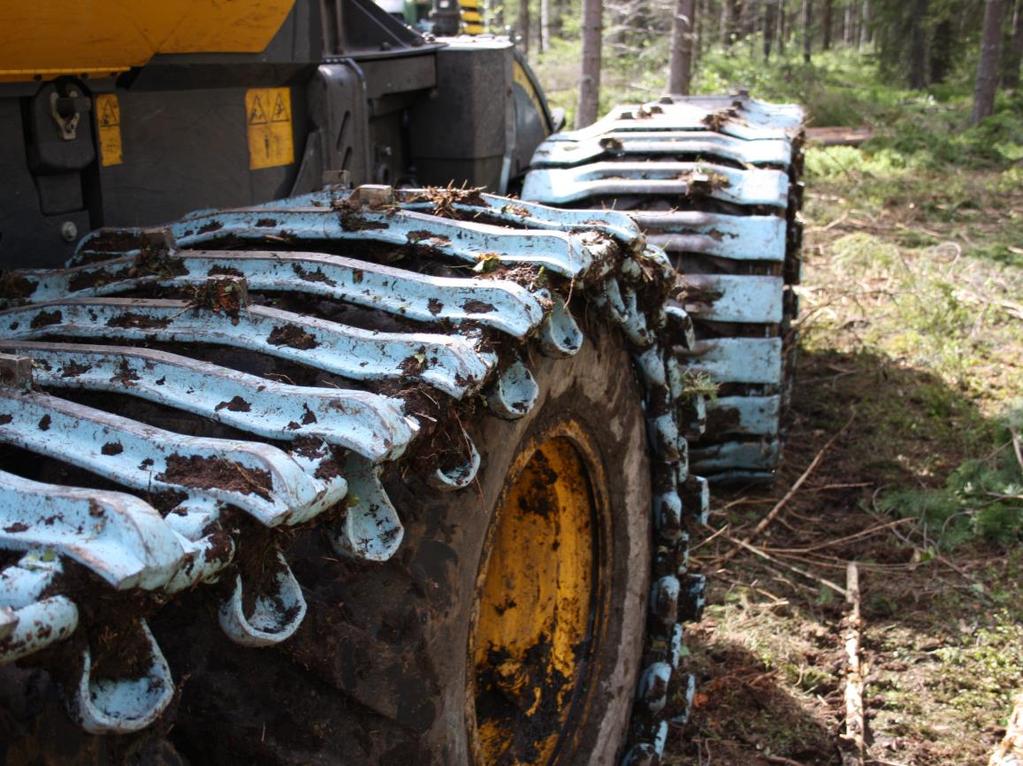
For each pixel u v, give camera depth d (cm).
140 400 177
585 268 215
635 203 452
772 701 346
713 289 435
